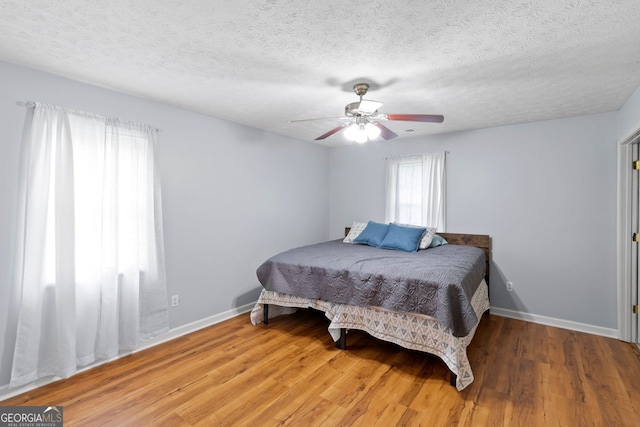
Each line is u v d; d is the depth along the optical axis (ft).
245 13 5.24
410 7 5.00
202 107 10.25
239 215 12.40
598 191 10.65
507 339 10.08
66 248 7.50
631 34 5.71
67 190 7.56
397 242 12.03
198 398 6.89
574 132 11.01
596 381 7.53
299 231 15.40
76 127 7.87
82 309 7.91
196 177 10.82
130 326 8.84
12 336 7.07
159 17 5.39
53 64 7.18
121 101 8.87
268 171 13.66
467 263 9.34
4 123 6.97
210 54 6.71
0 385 6.89
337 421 6.16
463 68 7.22
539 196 11.64
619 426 5.98
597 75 7.55
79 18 5.42
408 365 8.34
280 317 12.04
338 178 17.03
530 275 11.82
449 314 7.24
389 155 15.21
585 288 10.87
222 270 11.76
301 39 6.06
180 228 10.39
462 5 4.93
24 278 7.06
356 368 8.18
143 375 7.81
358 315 9.00
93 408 6.54
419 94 8.92
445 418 6.24
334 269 9.35
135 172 8.98
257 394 7.04
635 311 9.77
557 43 6.06
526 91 8.63
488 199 12.61
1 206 6.93
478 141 12.81
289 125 12.57
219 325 11.24
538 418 6.21
